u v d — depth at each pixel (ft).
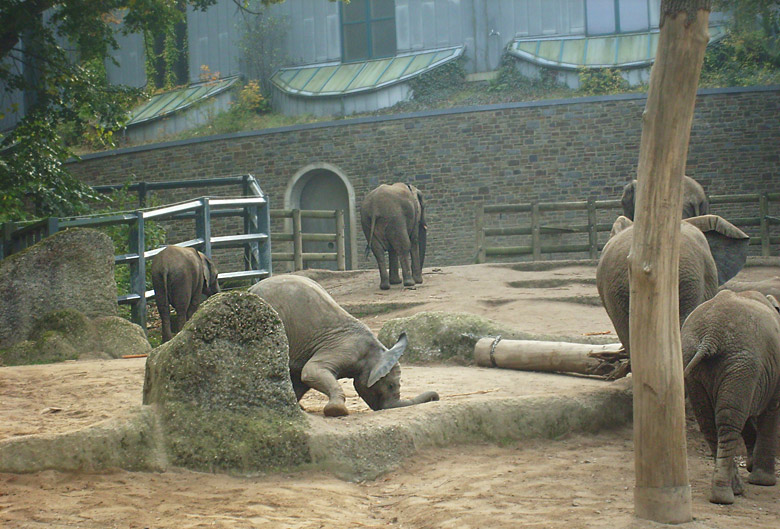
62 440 18.38
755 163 84.38
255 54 109.40
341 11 108.68
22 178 67.05
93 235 40.04
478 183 88.74
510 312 44.47
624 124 86.12
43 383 28.55
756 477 18.92
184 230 95.96
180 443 19.20
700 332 18.22
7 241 45.50
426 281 57.00
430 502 17.61
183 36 118.11
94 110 75.87
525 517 16.02
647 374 15.97
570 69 95.40
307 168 92.79
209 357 19.90
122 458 18.70
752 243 64.44
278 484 18.84
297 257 66.18
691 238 24.14
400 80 98.43
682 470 15.92
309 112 102.83
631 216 50.67
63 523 15.43
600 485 18.61
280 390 20.26
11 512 15.85
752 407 17.93
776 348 18.13
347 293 54.65
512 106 87.97
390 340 35.91
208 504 17.01
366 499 18.51
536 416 23.11
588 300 46.80
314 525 15.94
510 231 68.28
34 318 38.47
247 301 20.35
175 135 106.22
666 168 15.96
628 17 100.32
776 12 91.66
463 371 32.42
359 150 91.61
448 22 103.45
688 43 15.71
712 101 84.79
